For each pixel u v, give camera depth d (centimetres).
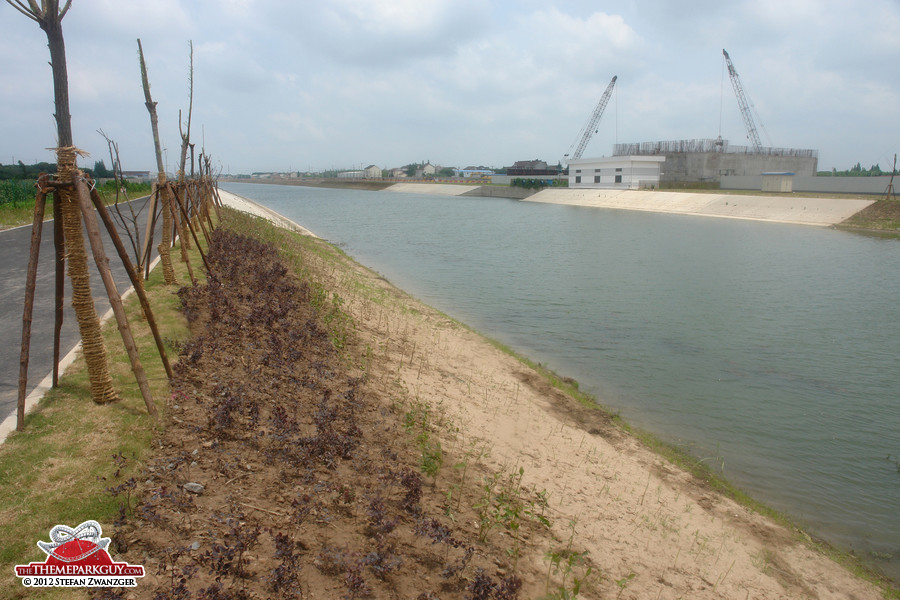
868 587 671
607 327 1730
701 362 1430
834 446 1013
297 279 1535
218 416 623
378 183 16925
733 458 962
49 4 557
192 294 1074
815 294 2228
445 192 13575
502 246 3656
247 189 17850
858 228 4622
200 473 559
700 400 1194
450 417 910
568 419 1027
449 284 2358
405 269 2712
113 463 540
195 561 450
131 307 1017
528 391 1134
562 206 8688
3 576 404
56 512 467
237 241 1675
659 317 1861
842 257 3191
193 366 773
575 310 1938
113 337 858
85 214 586
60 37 576
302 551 491
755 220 5591
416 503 597
